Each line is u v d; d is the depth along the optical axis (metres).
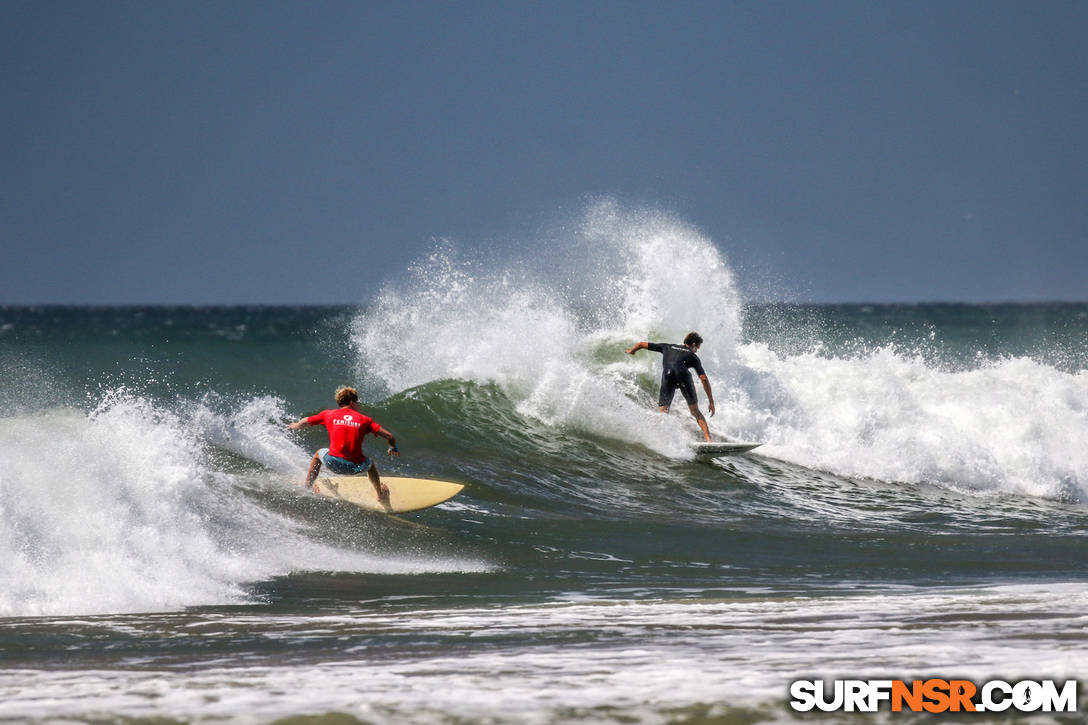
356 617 22.03
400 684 14.00
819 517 40.69
